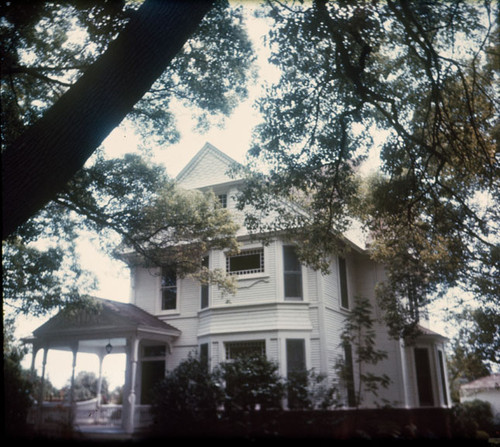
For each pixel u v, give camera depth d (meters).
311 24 10.41
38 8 9.26
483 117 12.58
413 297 17.12
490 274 15.38
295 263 18.11
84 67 11.37
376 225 15.33
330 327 17.67
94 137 5.77
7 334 18.11
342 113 12.05
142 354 19.73
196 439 9.75
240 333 17.41
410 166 13.31
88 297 16.02
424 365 20.75
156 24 6.20
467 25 10.61
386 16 10.38
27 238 14.30
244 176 14.38
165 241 15.79
